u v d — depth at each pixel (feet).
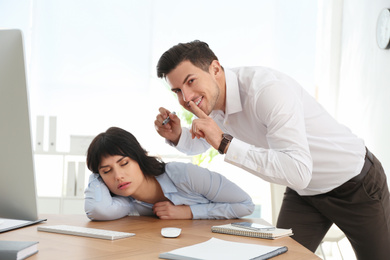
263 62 13.32
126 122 13.11
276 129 4.50
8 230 4.04
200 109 4.72
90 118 13.02
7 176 3.90
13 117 3.68
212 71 4.92
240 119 5.31
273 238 3.90
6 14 12.84
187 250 3.22
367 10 11.37
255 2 13.37
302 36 13.29
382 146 10.27
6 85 3.62
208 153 12.21
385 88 10.23
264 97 4.57
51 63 12.94
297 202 6.13
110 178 5.07
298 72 13.25
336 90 12.98
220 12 13.33
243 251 3.22
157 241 3.70
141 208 5.55
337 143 5.39
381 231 5.56
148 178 5.34
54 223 4.60
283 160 4.37
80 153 11.11
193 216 5.13
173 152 13.07
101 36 13.12
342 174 5.42
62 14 13.02
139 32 13.21
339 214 5.66
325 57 13.11
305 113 5.29
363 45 11.48
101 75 13.08
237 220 5.19
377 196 5.51
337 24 13.03
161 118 5.86
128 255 3.16
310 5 13.30
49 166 12.80
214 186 5.24
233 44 13.30
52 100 12.92
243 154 4.46
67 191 10.85
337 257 12.57
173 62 4.70
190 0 13.30
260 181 13.19
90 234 3.84
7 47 3.56
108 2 13.16
